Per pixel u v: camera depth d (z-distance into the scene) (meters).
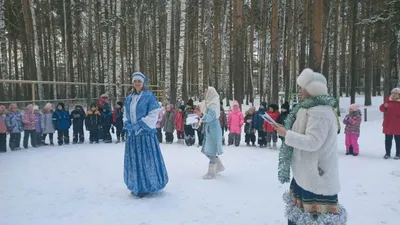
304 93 2.89
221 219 4.11
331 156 2.73
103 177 6.20
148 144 5.03
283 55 22.16
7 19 20.92
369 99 23.34
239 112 10.36
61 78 33.41
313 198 2.74
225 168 7.01
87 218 4.12
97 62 24.83
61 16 25.50
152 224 3.94
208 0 22.59
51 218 4.12
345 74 33.97
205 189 5.41
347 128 8.53
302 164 2.76
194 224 3.95
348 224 3.99
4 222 3.99
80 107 11.01
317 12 12.20
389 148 8.05
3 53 24.20
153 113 5.04
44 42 23.09
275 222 4.01
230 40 25.06
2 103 12.15
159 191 5.28
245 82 30.61
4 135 9.00
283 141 2.95
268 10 22.00
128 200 4.85
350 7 22.94
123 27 26.55
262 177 6.21
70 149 9.50
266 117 2.92
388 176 6.26
